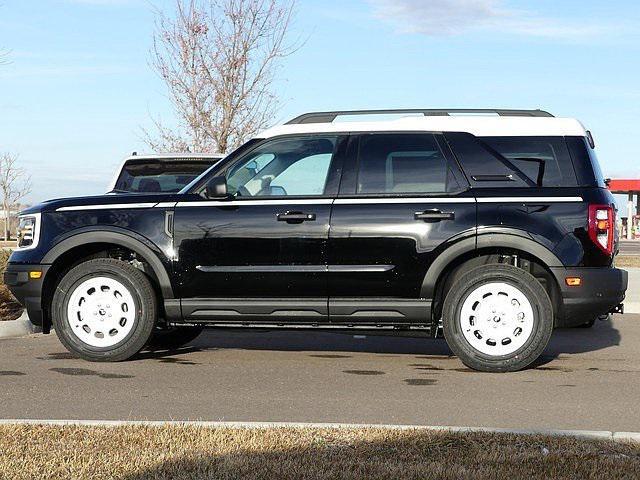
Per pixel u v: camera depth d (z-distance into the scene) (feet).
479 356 25.03
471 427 17.67
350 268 25.30
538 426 18.67
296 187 26.05
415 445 16.02
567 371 25.38
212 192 25.61
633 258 83.15
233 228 25.76
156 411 19.85
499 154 25.44
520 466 14.74
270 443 16.06
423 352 29.01
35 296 26.71
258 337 32.73
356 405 20.59
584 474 14.30
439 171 25.52
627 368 25.94
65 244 26.45
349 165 25.86
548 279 26.23
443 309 25.27
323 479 13.92
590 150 25.67
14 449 15.57
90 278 26.50
